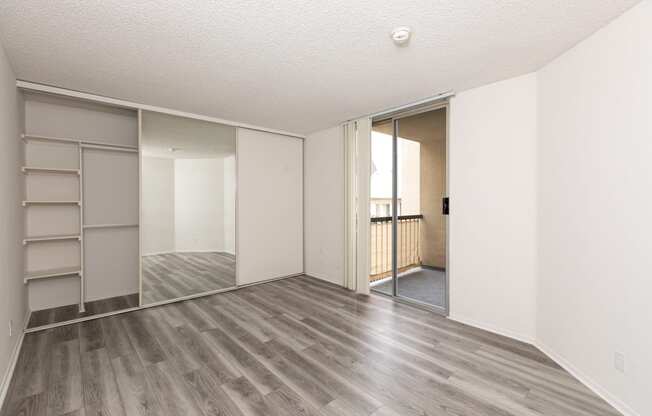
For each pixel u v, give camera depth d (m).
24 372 2.12
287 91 3.08
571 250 2.16
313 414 1.70
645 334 1.62
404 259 4.92
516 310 2.67
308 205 5.03
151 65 2.49
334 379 2.05
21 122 2.93
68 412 1.72
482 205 2.89
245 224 4.37
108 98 3.24
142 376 2.08
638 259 1.66
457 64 2.46
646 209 1.62
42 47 2.18
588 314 2.00
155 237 6.95
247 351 2.44
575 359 2.11
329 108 3.65
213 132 4.68
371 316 3.21
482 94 2.89
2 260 2.00
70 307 3.40
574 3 1.68
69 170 3.13
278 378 2.06
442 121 4.00
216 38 2.08
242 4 1.72
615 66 1.81
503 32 2.00
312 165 4.95
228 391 1.92
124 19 1.86
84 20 1.86
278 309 3.42
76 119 3.45
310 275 4.99
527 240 2.61
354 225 4.18
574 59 2.14
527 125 2.61
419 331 2.83
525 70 2.56
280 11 1.78
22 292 2.81
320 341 2.62
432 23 1.90
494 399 1.84
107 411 1.73
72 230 3.45
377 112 3.79
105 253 3.72
